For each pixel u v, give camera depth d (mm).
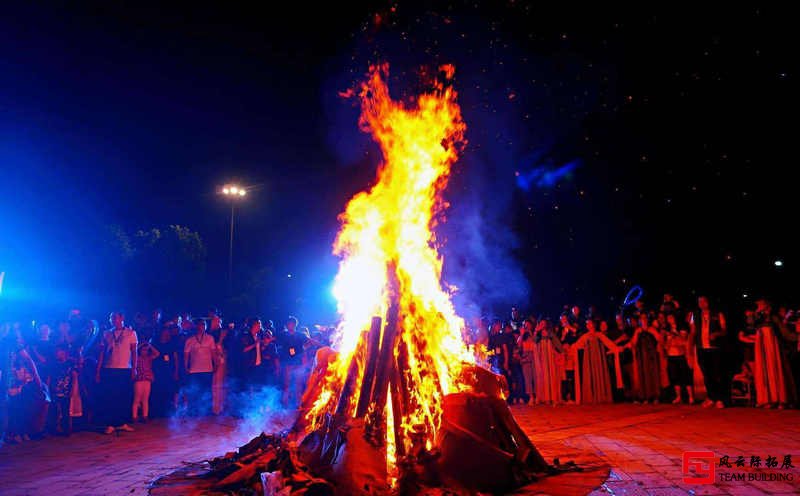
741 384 11352
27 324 10234
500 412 5723
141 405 11648
